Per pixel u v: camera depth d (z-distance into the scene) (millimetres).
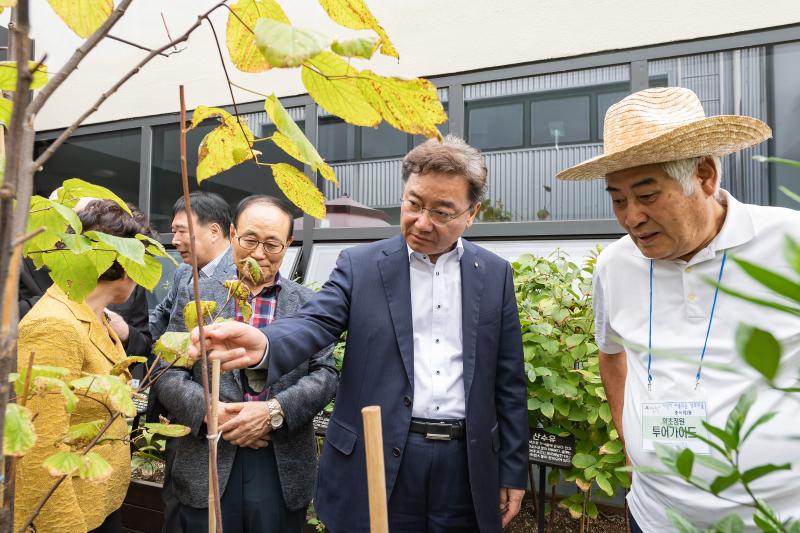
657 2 2957
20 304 1938
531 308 1967
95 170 4398
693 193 1126
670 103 1217
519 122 3320
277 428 1621
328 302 1464
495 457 1521
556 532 2197
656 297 1304
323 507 1465
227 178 4098
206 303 846
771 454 1100
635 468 450
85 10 562
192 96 4059
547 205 3275
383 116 518
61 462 591
